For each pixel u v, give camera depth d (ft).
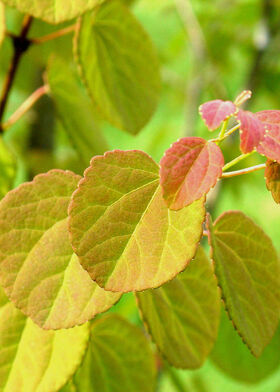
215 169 1.39
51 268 1.48
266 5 3.37
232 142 2.98
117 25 1.87
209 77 3.71
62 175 1.53
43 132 2.68
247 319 1.50
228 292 1.44
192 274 1.66
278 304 1.57
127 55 1.91
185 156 1.39
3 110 1.97
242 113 1.40
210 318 1.67
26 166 2.47
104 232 1.42
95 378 1.72
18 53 1.92
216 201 2.90
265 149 1.39
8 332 1.54
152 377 1.74
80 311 1.46
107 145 2.10
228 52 3.83
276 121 1.42
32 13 1.61
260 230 1.58
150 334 1.54
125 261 1.41
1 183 1.90
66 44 2.24
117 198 1.43
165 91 4.11
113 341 1.71
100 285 1.40
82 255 1.40
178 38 4.03
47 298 1.47
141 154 1.46
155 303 1.59
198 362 1.65
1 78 2.89
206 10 3.81
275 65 3.47
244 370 1.88
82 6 1.62
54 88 1.95
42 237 1.50
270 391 4.35
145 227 1.43
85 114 2.00
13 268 1.48
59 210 1.51
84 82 1.82
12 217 1.49
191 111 3.62
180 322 1.65
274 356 1.89
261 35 3.38
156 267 1.41
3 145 1.91
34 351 1.54
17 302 1.46
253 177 3.40
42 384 1.52
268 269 1.58
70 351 1.54
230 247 1.55
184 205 1.37
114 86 1.90
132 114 1.92
